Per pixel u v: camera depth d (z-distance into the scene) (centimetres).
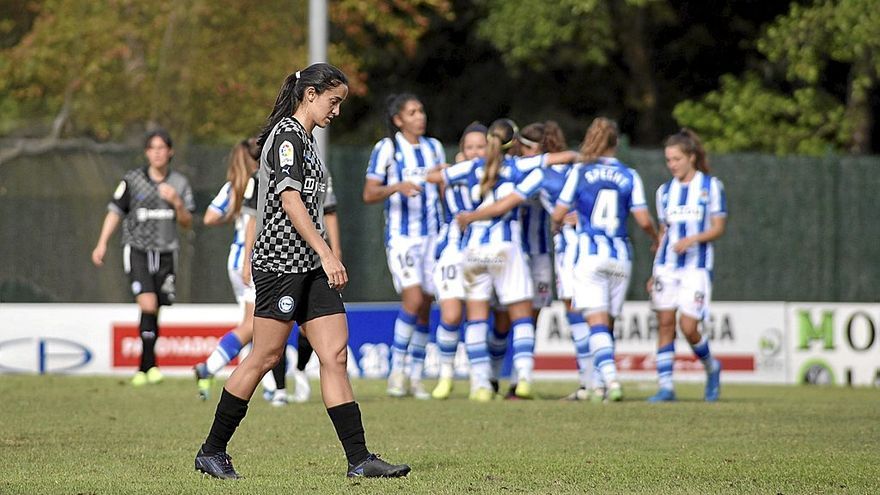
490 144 4188
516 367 4375
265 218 2272
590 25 8712
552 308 5916
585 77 9962
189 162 6078
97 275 6028
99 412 3703
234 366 5656
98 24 7462
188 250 6041
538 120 9938
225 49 7494
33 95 7500
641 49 9462
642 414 3747
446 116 10088
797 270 6347
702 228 4419
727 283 6325
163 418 3531
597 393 4309
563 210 4162
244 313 4062
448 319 4359
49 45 7475
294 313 2292
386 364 5775
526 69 9931
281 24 7519
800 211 6350
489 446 2916
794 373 6081
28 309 5612
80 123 7331
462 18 9712
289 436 3105
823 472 2466
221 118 7488
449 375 4450
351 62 8650
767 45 8538
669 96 9950
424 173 4472
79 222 6031
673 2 9638
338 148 6112
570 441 3030
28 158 6022
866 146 8588
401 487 2206
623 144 6150
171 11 7469
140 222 4881
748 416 3706
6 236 6000
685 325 4434
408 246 4459
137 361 5631
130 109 7412
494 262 4247
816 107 8469
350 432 2331
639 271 6141
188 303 6038
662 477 2392
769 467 2538
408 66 10044
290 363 5609
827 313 6128
